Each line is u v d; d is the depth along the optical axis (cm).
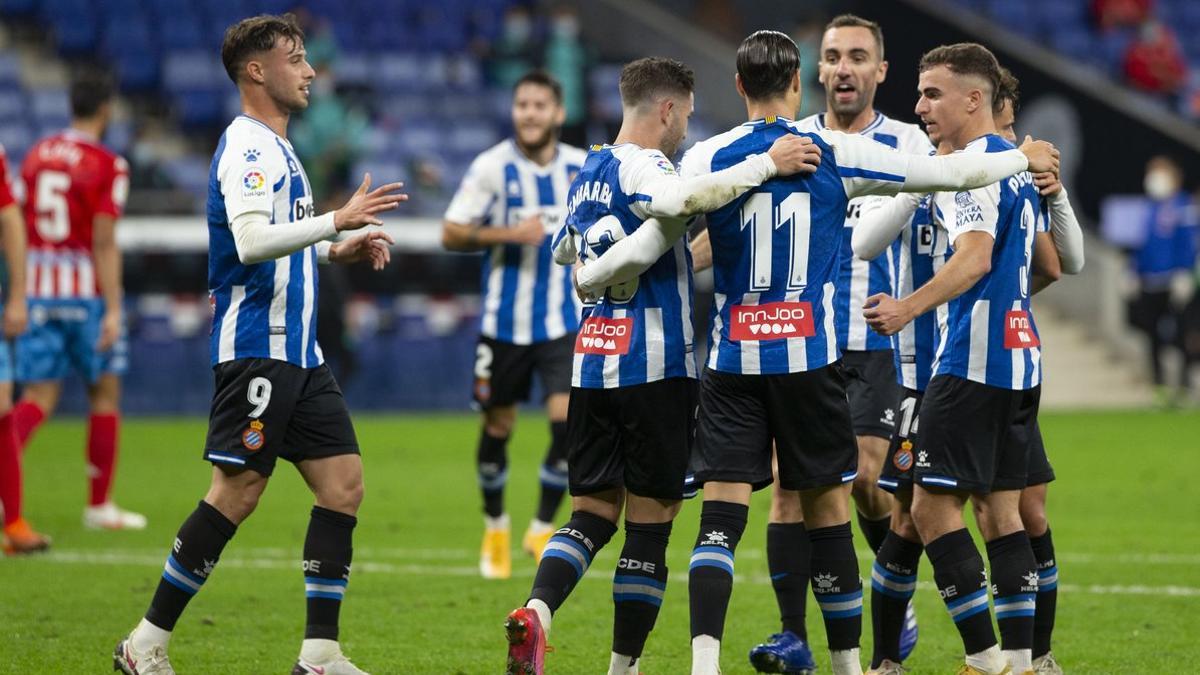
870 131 2236
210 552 1761
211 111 7450
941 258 1875
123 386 6041
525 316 2847
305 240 1683
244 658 2003
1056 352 6906
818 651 2083
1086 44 8538
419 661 1995
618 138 1806
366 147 6938
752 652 1928
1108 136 7100
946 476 1705
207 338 6116
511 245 2869
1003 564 1739
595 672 1942
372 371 6209
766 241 1655
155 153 6494
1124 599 2459
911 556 1862
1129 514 3494
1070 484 4069
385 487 4072
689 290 1748
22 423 3189
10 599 2427
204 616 2314
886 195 1692
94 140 3225
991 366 1702
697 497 4044
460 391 6306
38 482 4156
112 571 2712
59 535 3183
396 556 2962
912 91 7475
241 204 1705
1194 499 3762
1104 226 7131
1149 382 6850
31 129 7131
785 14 9531
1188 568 2761
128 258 6025
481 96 7725
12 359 3609
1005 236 1720
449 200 6644
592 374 1744
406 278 6306
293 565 2828
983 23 7412
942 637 2184
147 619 1762
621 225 1697
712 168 1680
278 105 1812
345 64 7781
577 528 1759
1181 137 7075
